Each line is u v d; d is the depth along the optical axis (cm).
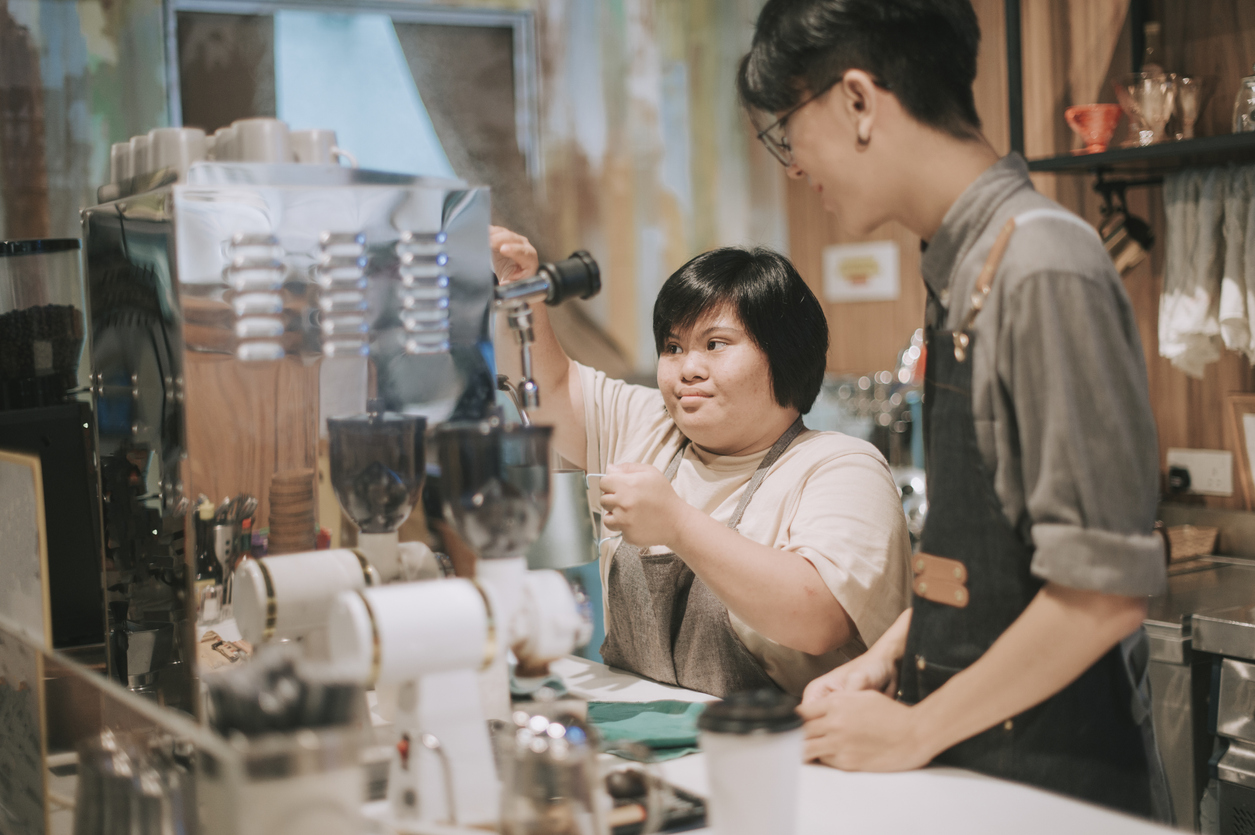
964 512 106
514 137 324
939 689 105
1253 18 226
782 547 152
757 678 150
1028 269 97
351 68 301
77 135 270
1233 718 188
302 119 296
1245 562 232
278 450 101
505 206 324
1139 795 108
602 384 189
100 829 90
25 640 119
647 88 342
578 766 80
